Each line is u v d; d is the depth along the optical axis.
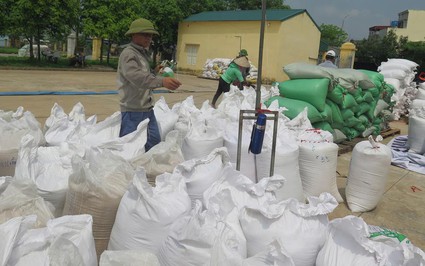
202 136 3.35
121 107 3.49
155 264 1.64
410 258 1.93
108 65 23.23
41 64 19.09
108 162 2.43
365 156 3.70
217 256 1.77
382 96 7.31
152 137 3.58
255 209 2.14
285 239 2.06
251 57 21.95
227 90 7.79
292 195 3.30
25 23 17.95
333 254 2.02
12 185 2.03
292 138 3.49
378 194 3.78
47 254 1.58
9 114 3.92
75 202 2.28
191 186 2.59
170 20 23.89
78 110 4.26
